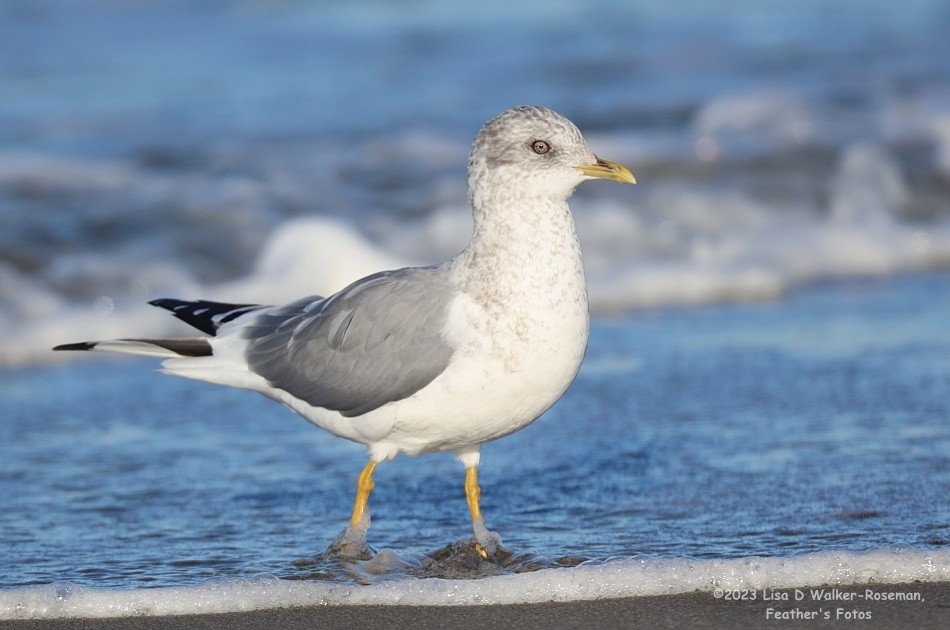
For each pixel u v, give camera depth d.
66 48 28.52
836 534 8.91
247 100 24.78
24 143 21.64
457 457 9.17
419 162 21.00
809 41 29.30
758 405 12.29
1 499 10.18
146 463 11.16
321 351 8.73
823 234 19.75
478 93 25.36
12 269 16.69
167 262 17.25
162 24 30.94
